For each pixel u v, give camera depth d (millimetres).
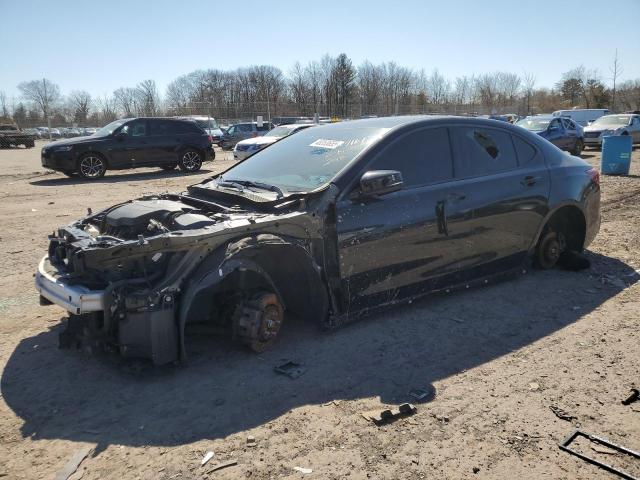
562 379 3512
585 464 2682
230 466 2686
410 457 2744
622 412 3117
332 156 4449
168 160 17609
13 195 12711
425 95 58406
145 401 3303
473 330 4289
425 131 4633
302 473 2631
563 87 62094
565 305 4797
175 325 3467
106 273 3434
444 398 3307
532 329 4305
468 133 4914
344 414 3139
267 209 3973
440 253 4555
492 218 4859
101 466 2701
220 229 3555
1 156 29453
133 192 13102
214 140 34750
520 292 5121
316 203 3949
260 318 3816
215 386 3465
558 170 5449
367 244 4105
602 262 6102
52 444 2889
